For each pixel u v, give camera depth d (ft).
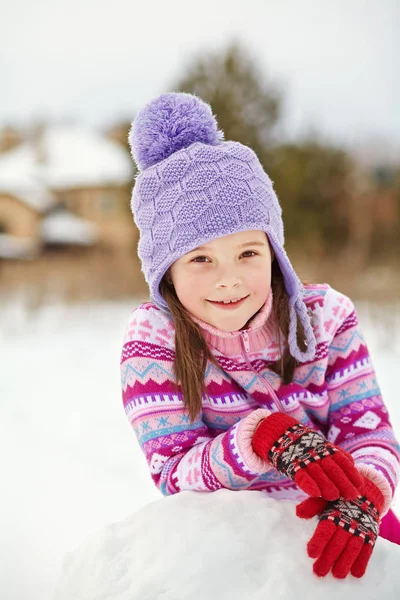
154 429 4.01
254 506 3.55
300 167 41.14
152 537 3.44
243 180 3.94
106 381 14.90
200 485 3.75
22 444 9.77
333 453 3.38
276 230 4.08
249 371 4.17
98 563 3.40
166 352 4.12
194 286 3.87
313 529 3.48
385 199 48.19
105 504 7.23
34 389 14.20
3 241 70.59
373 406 4.28
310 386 4.29
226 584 3.13
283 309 4.21
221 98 35.04
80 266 39.81
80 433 10.37
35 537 6.35
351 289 27.37
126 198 41.47
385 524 4.37
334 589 3.11
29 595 5.11
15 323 25.48
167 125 4.19
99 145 84.17
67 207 76.02
